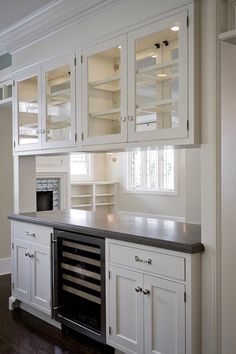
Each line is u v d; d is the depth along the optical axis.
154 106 2.53
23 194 4.00
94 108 3.01
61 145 3.31
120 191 8.81
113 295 2.73
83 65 3.04
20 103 3.87
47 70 3.43
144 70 2.59
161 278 2.41
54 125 3.42
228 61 2.25
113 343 2.74
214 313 2.22
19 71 3.83
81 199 8.52
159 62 2.58
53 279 3.29
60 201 7.16
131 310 2.61
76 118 3.14
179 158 7.61
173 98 2.41
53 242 3.28
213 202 2.23
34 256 3.52
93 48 2.94
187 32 2.28
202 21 2.25
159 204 8.02
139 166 8.43
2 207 5.10
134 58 2.62
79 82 3.10
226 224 2.27
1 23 3.57
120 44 2.72
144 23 2.54
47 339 3.15
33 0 3.09
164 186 7.97
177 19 2.33
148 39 2.58
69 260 3.18
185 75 2.30
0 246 5.09
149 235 2.56
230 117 2.30
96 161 8.95
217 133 2.21
